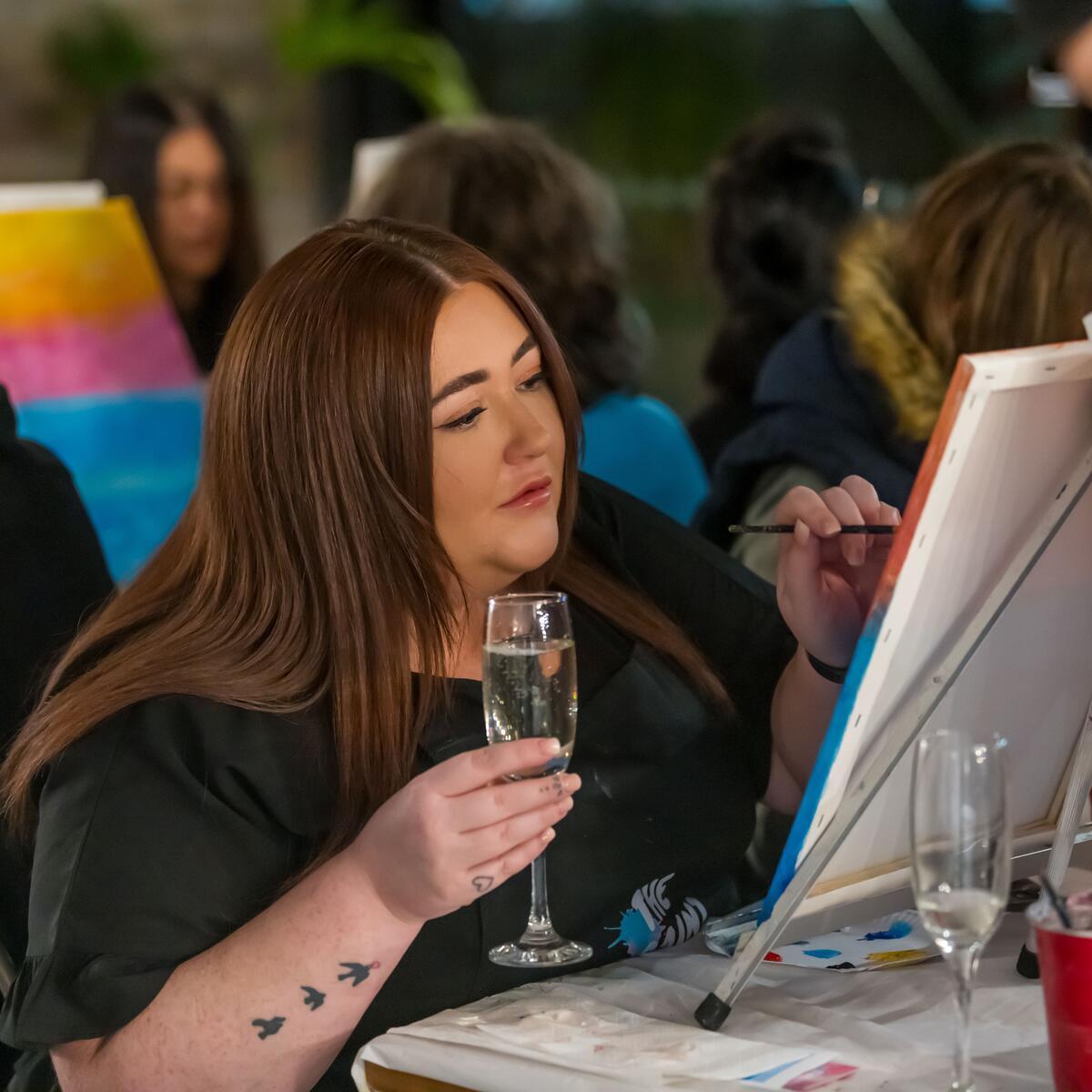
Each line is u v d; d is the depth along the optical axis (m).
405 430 1.92
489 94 7.70
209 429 2.01
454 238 2.05
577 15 7.45
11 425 2.43
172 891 1.80
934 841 1.38
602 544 2.38
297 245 2.03
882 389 2.97
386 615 1.93
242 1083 1.71
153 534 4.26
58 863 1.81
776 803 2.40
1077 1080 1.36
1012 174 2.91
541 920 1.91
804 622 2.19
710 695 2.29
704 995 1.76
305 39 7.28
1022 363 1.40
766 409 3.12
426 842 1.60
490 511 2.01
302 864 1.92
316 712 1.96
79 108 6.84
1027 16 2.68
